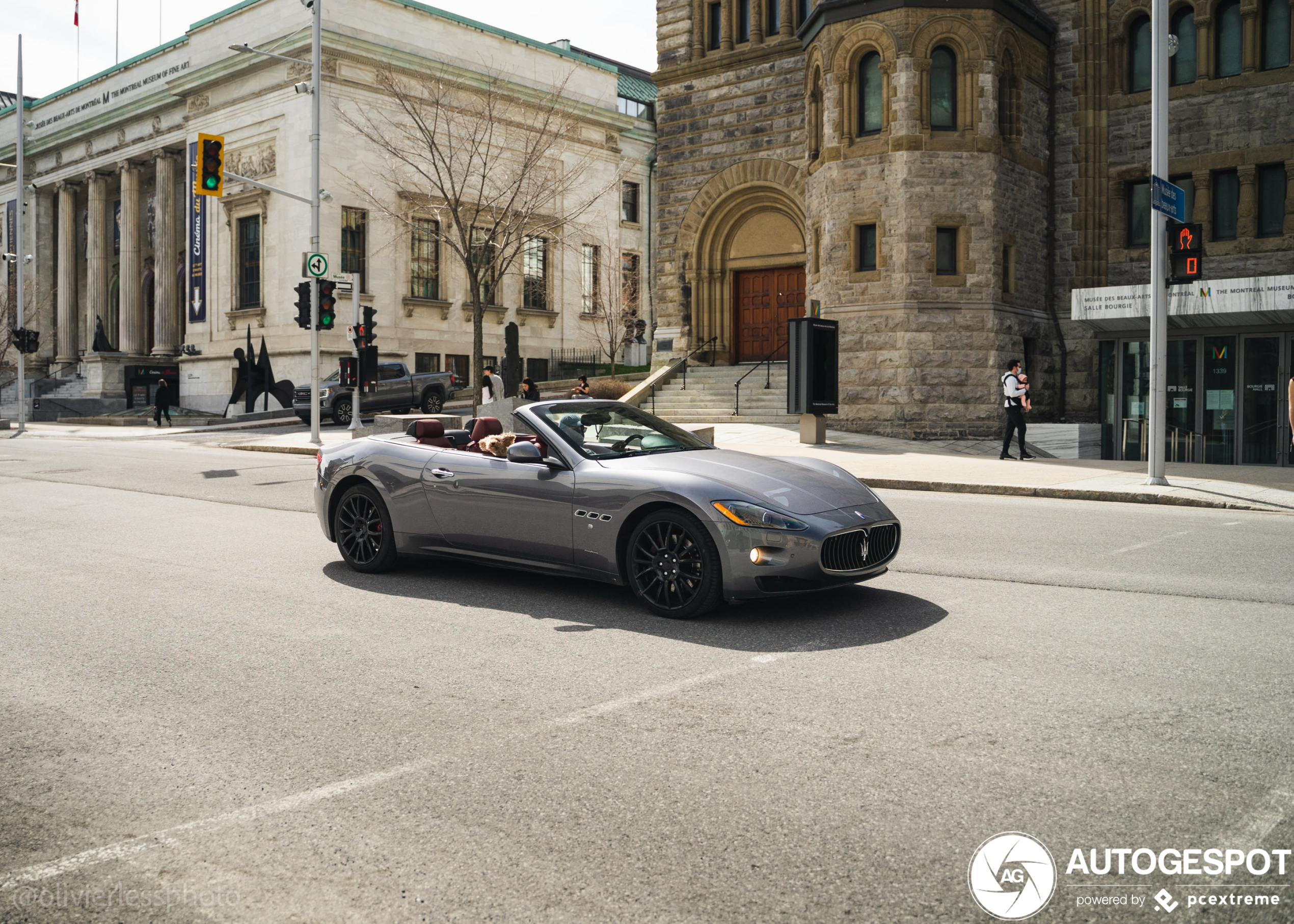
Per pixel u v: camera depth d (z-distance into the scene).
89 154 51.25
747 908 2.78
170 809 3.50
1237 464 21.03
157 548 9.27
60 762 3.95
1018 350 24.47
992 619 6.12
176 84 42.72
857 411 24.06
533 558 6.98
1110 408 22.72
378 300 38.78
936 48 23.64
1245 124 23.61
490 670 5.16
